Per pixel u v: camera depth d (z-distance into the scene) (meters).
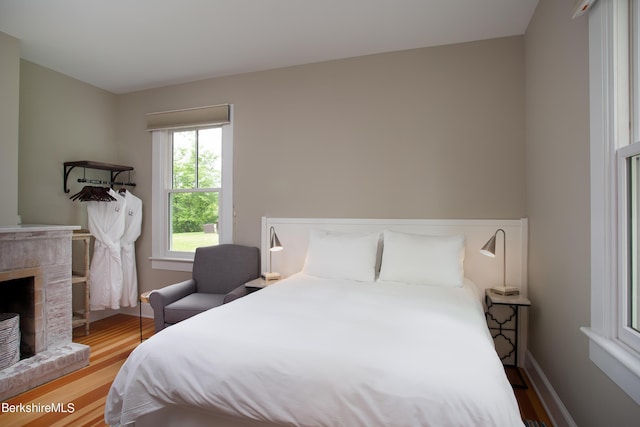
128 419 1.29
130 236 3.47
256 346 1.25
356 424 1.02
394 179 2.79
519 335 2.52
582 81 1.49
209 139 3.46
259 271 3.18
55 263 2.48
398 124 2.79
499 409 0.94
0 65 2.46
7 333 2.12
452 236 2.44
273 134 3.15
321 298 1.89
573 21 1.58
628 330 1.18
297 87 3.08
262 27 2.45
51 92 3.12
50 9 2.21
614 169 1.25
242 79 3.26
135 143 3.65
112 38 2.59
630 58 1.22
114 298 3.27
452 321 1.48
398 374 1.05
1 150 2.46
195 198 3.50
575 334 1.58
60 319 2.51
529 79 2.38
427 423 0.96
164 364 1.29
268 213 3.17
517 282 2.50
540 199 2.14
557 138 1.80
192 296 2.83
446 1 2.13
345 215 2.92
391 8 2.21
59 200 3.17
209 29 2.47
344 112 2.94
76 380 2.24
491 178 2.57
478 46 2.61
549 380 1.98
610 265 1.26
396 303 1.78
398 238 2.50
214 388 1.19
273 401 1.12
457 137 2.65
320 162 3.00
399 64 2.79
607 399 1.26
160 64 3.05
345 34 2.54
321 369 1.12
